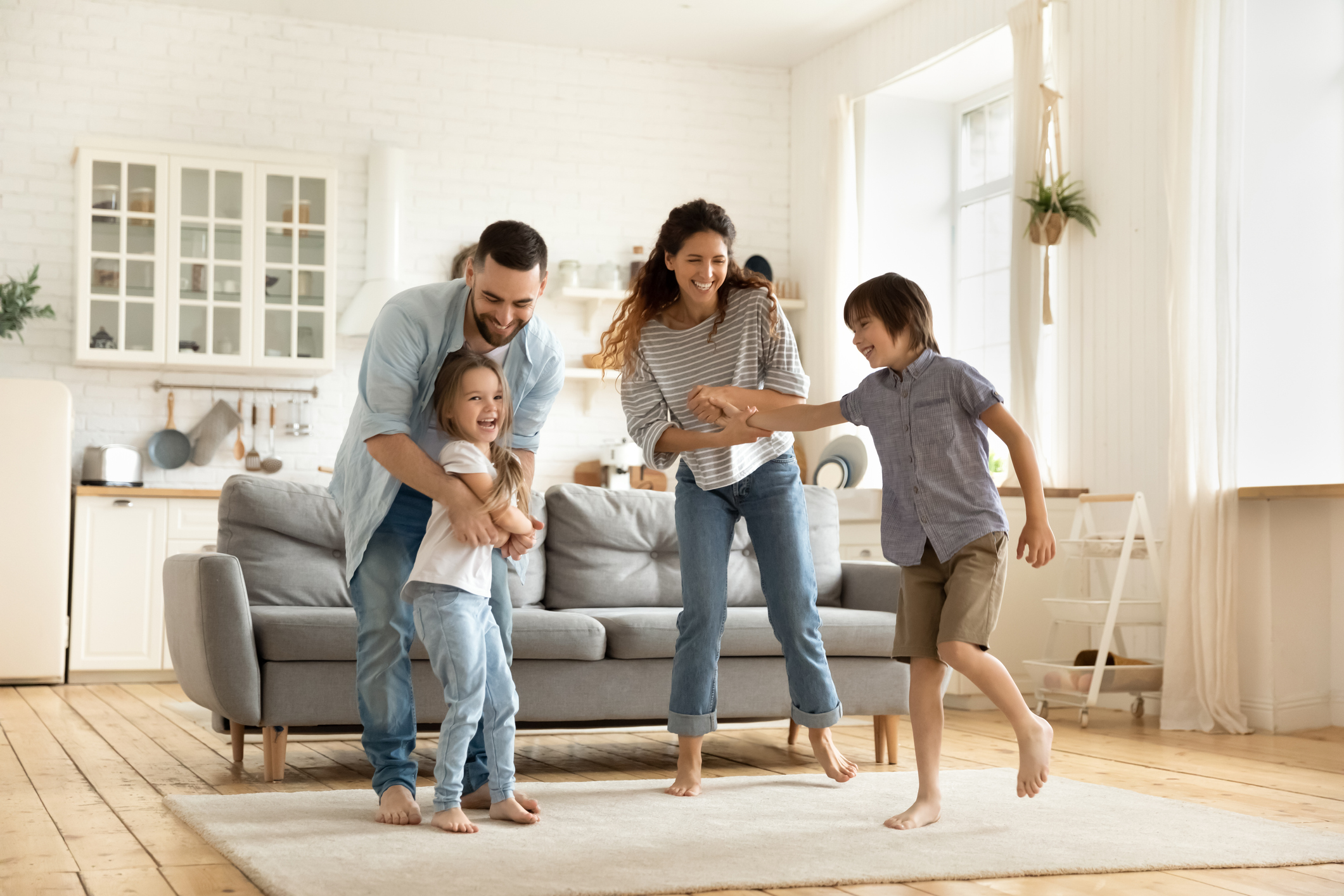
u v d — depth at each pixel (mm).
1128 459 4793
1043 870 2027
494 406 2271
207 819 2367
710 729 2725
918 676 2453
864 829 2346
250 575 3268
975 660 2293
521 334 2350
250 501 3311
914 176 6449
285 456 6297
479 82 6723
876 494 4973
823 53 6938
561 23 6547
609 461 6656
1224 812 2568
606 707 3246
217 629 2895
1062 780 2982
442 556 2268
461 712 2275
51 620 5371
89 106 6105
